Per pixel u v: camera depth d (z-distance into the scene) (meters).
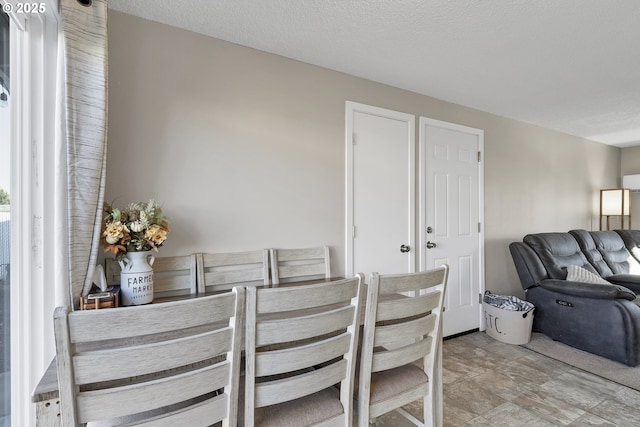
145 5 1.71
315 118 2.38
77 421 0.81
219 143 2.03
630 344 2.51
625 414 1.92
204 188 1.98
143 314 0.82
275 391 1.07
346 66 2.41
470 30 1.93
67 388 0.78
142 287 1.55
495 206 3.52
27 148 1.36
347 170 2.50
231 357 1.00
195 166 1.95
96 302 1.38
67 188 1.38
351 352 1.22
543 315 3.13
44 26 1.41
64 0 1.36
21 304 1.33
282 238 2.23
